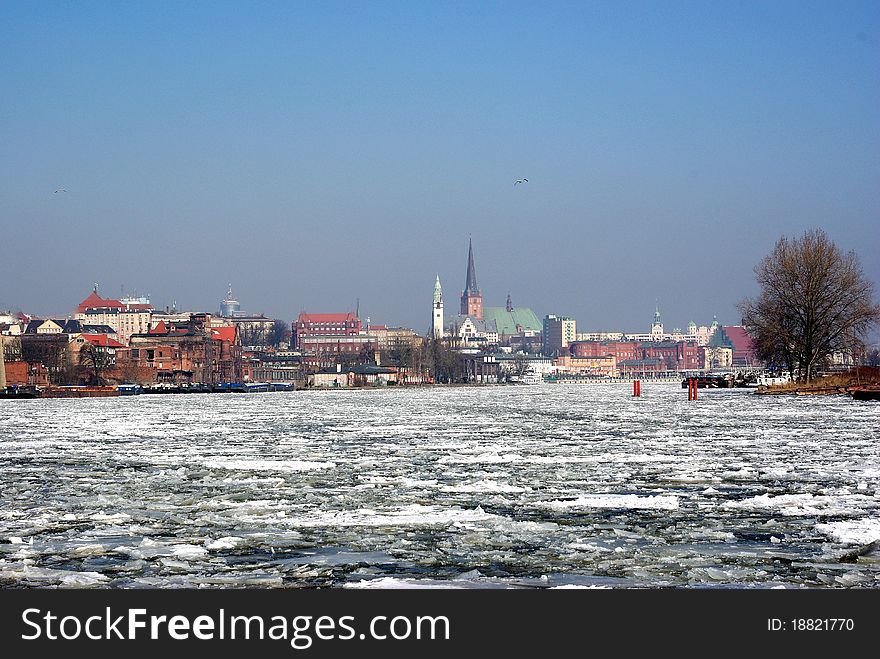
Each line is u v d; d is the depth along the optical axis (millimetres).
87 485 41531
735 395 148625
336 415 102062
